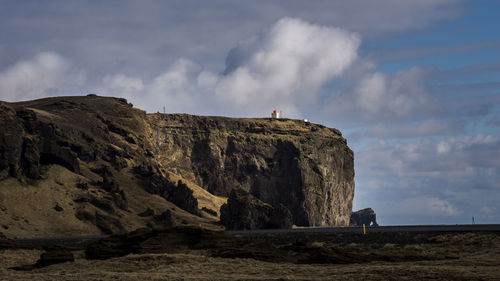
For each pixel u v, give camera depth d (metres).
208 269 77.69
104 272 76.69
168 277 71.06
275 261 85.88
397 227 193.88
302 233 156.62
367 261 84.44
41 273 79.38
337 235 141.50
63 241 153.75
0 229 196.00
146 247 92.31
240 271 76.00
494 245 100.50
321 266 79.94
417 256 89.06
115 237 99.75
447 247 104.19
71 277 72.81
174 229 97.94
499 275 66.56
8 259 94.00
